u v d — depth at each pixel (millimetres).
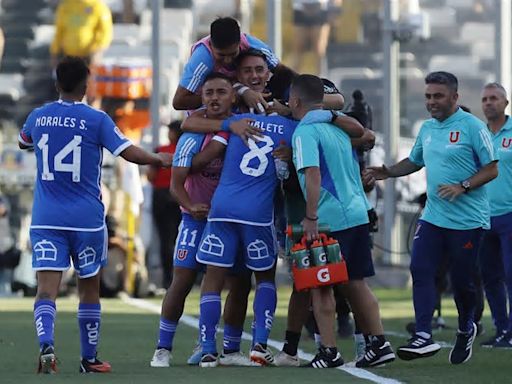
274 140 30703
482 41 96562
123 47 89375
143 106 74500
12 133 70000
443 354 34875
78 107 29328
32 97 87125
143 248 61062
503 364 31938
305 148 29719
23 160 69500
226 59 31312
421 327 31781
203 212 30812
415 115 87562
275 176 30734
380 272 64125
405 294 60312
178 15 94062
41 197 29188
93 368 29328
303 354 34625
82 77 29406
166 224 60688
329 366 30188
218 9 93938
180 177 31031
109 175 61562
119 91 73375
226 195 30562
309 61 86500
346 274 29719
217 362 30891
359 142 30781
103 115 29406
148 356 34812
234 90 31219
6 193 69562
